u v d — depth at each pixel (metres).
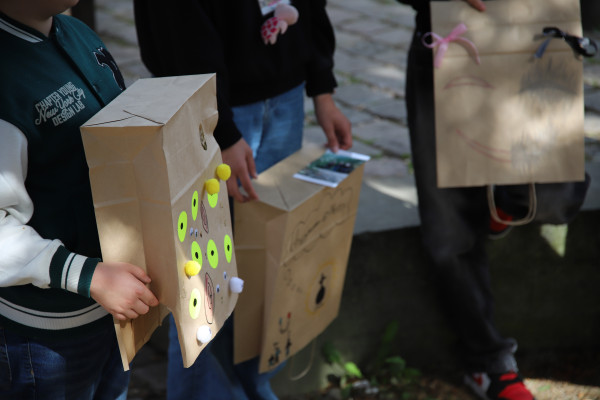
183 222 1.36
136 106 1.34
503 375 2.71
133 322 1.44
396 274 2.75
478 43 2.05
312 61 2.27
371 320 2.80
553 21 2.06
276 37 2.04
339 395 2.79
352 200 2.19
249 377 2.32
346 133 2.34
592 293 2.94
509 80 2.07
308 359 2.76
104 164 1.29
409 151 3.55
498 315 2.93
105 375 1.75
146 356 2.91
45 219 1.42
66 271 1.31
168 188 1.29
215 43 1.93
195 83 1.44
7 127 1.29
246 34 1.99
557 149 2.11
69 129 1.40
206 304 1.48
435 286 2.80
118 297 1.32
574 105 2.09
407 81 2.38
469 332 2.70
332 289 2.31
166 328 2.86
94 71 1.50
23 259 1.30
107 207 1.33
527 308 2.93
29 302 1.44
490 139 2.10
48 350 1.49
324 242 2.14
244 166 1.92
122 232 1.35
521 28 2.05
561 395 2.82
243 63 2.02
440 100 2.08
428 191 2.39
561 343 3.04
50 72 1.38
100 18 5.64
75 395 1.59
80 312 1.50
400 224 2.70
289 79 2.17
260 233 1.97
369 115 3.99
